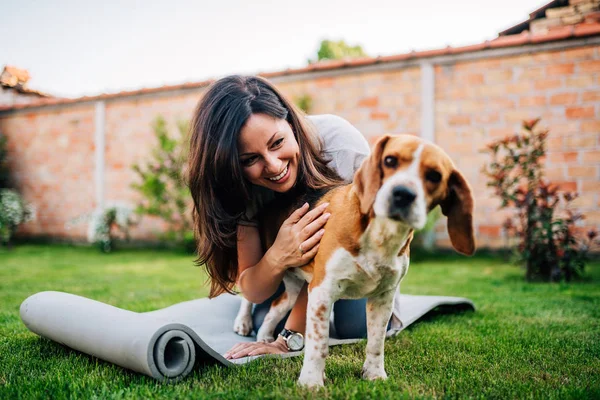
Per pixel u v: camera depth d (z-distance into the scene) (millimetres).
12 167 10953
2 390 1952
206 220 2396
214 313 3248
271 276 2361
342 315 2834
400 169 1727
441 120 7238
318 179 2393
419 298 3582
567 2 7996
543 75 6719
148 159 9547
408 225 1668
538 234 5047
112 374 2152
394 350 2584
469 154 7094
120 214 9102
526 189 5453
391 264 1912
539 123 6730
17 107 10703
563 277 5023
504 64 6910
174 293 4508
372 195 1765
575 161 6559
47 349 2600
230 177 2277
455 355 2471
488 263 6387
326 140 2664
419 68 7344
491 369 2232
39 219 10711
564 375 2160
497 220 6922
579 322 3209
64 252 8711
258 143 2180
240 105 2197
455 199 1849
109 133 9922
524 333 2912
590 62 6500
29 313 2629
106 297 4270
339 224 1920
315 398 1779
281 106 2314
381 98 7574
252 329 2979
